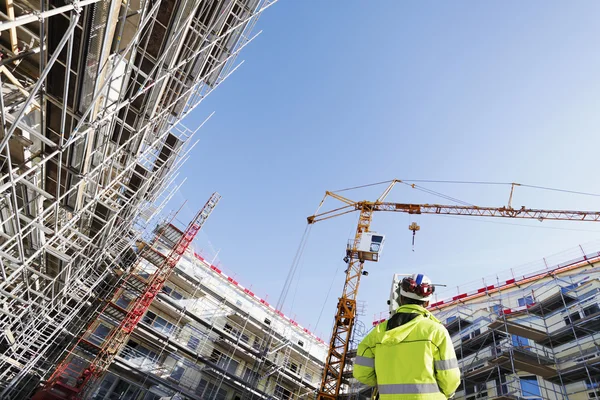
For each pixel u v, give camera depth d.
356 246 37.06
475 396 24.08
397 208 43.47
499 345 22.80
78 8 4.29
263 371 32.56
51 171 10.23
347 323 32.81
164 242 33.69
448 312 31.55
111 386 25.05
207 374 29.80
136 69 8.90
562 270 24.66
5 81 7.64
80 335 25.97
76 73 7.14
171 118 16.23
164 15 9.76
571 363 19.86
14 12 6.48
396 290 4.23
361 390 28.69
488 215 40.97
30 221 8.86
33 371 23.44
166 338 27.86
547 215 38.44
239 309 33.47
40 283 16.84
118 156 13.40
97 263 21.55
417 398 2.38
